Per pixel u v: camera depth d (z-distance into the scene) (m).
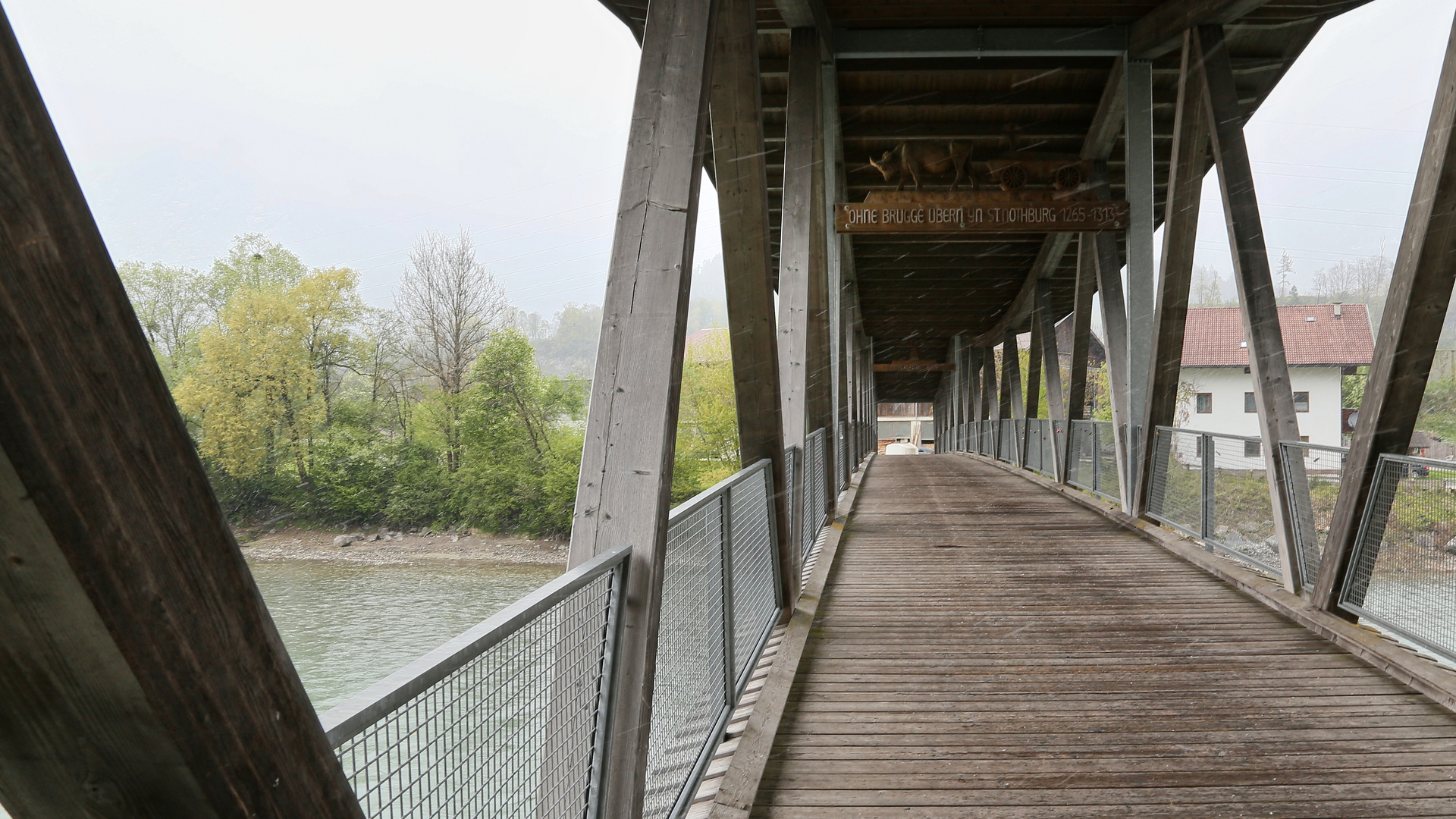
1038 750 2.81
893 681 3.49
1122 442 7.86
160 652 0.64
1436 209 3.34
